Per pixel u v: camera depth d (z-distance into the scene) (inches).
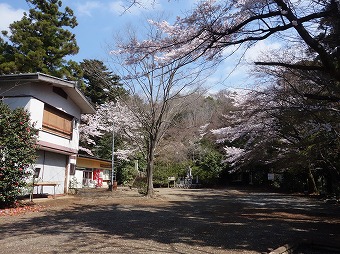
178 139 1117.1
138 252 199.8
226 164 1139.9
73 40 924.6
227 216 395.5
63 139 608.7
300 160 480.4
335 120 320.2
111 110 845.2
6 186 386.9
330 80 272.7
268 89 387.2
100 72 669.3
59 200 525.0
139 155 997.2
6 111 400.8
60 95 589.6
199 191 957.8
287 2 215.6
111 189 780.0
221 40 236.4
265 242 237.6
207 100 1379.2
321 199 675.4
